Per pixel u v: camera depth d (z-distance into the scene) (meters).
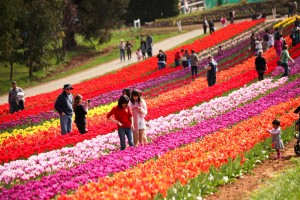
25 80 56.59
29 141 22.59
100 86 44.16
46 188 14.26
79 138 21.73
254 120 21.58
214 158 15.50
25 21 56.69
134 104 20.23
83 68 61.47
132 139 19.52
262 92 31.50
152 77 45.22
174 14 102.75
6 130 29.25
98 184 12.81
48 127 27.84
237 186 15.59
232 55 52.47
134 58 64.81
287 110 24.30
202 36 72.88
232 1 104.56
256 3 90.38
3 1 55.06
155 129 23.09
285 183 14.21
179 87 38.88
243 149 17.41
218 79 39.44
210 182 15.02
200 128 22.16
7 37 54.06
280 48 45.56
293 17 69.62
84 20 74.38
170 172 14.17
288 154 19.30
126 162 16.31
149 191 12.60
